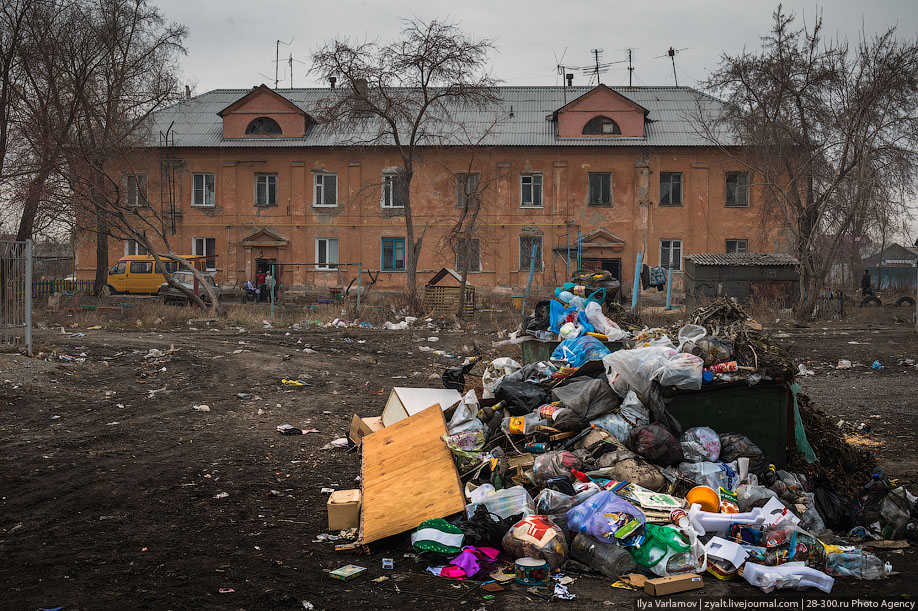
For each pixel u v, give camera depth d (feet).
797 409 21.06
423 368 48.85
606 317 33.58
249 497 21.72
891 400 36.58
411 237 99.30
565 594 14.82
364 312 83.35
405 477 19.81
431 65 97.35
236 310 83.10
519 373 24.72
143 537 18.01
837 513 19.07
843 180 83.35
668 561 15.96
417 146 123.85
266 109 126.82
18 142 82.69
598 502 17.08
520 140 123.03
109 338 56.65
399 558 16.97
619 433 20.27
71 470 23.81
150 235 126.11
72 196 84.64
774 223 119.65
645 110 122.42
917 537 18.28
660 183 123.03
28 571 15.66
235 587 15.05
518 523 16.79
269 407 35.99
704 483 18.74
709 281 88.63
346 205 125.80
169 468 24.54
